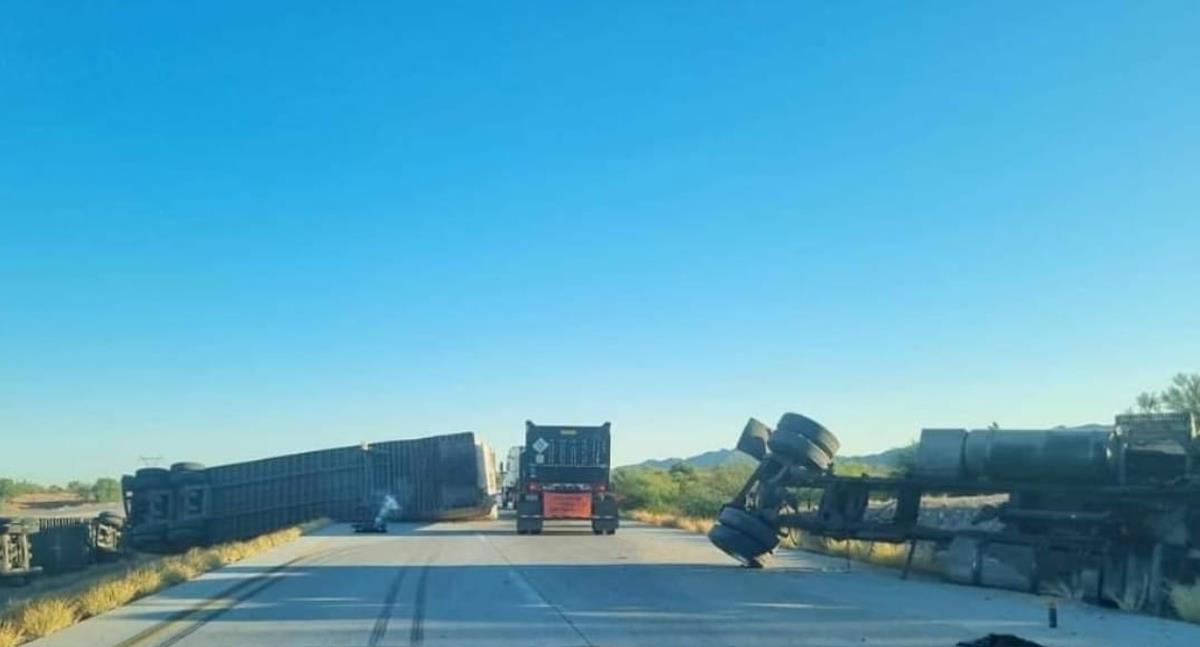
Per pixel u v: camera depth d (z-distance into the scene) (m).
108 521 51.03
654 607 18.00
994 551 21.64
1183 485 20.00
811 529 25.56
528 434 43.56
